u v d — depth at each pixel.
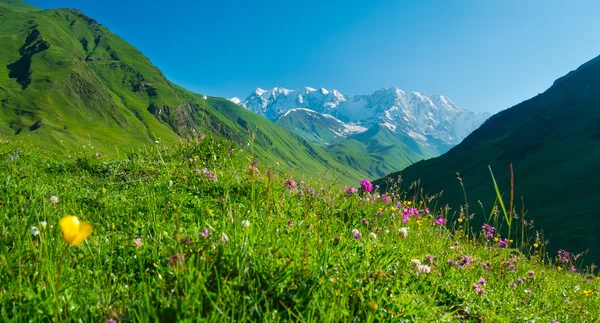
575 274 10.93
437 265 6.07
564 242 115.19
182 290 3.13
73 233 1.97
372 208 8.30
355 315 3.62
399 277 4.75
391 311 3.66
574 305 7.16
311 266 3.82
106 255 4.38
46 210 5.46
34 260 3.95
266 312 3.15
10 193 6.61
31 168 10.10
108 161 10.98
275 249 4.00
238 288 3.30
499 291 6.38
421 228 8.41
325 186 8.62
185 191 8.16
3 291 3.20
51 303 3.11
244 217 5.07
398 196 9.55
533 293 7.09
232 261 3.60
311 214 6.54
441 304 5.07
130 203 7.03
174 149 12.83
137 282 3.99
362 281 4.03
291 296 3.39
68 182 8.69
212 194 8.27
